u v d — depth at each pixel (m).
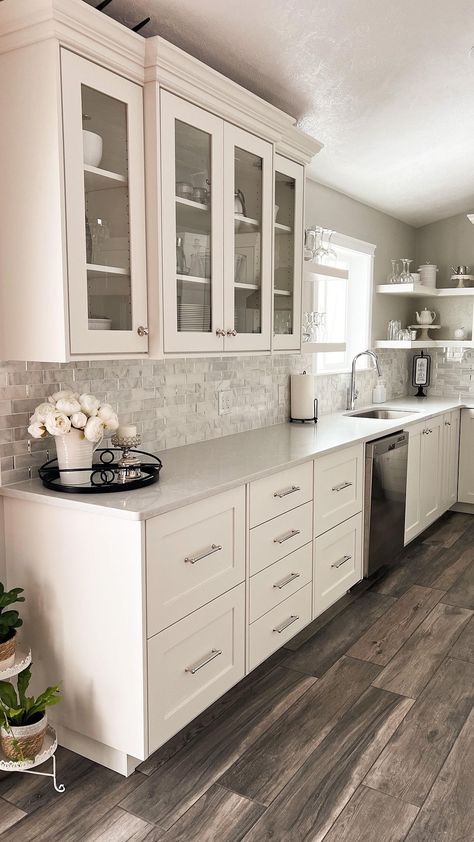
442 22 2.47
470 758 2.11
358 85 2.86
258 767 2.07
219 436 3.17
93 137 1.92
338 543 3.16
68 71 1.82
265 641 2.55
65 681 2.07
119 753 2.02
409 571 3.82
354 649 2.86
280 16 2.25
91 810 1.88
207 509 2.12
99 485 2.05
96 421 2.01
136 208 2.09
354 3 2.25
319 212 4.02
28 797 1.93
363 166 3.83
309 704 2.43
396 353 5.36
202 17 2.20
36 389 2.18
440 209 5.03
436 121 3.35
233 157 2.47
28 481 2.18
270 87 2.79
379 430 3.46
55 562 2.03
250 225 2.65
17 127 1.89
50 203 1.85
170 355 2.23
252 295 2.71
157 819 1.84
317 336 3.49
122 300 2.09
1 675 1.89
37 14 1.75
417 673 2.65
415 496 4.14
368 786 1.98
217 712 2.38
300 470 2.71
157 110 2.07
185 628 2.06
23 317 1.97
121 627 1.91
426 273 5.18
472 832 1.79
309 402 3.72
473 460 4.95
